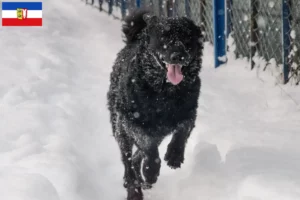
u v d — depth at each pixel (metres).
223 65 5.25
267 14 4.75
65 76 5.07
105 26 8.65
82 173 3.24
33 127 3.77
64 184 3.06
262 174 3.06
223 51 5.27
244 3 5.04
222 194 3.07
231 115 4.08
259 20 4.88
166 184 3.36
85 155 3.56
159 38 3.04
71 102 4.37
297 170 3.10
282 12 4.45
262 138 3.62
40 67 5.33
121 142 3.30
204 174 3.23
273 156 3.30
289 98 4.28
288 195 2.87
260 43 4.90
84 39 7.49
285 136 3.62
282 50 4.52
